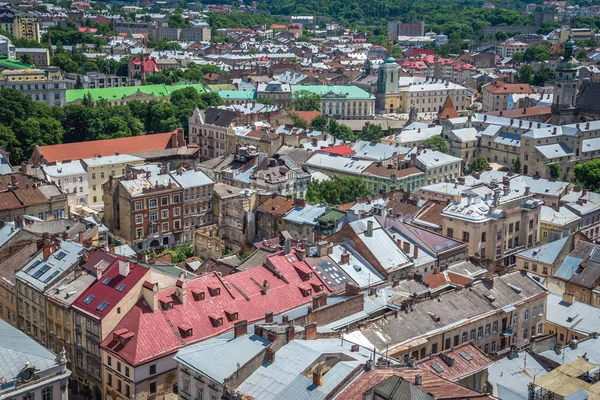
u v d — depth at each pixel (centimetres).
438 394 11081
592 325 17238
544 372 14025
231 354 13362
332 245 19275
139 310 16050
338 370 12469
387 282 18850
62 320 17075
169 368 15525
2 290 19162
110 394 15900
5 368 13025
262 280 17662
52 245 18725
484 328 16275
